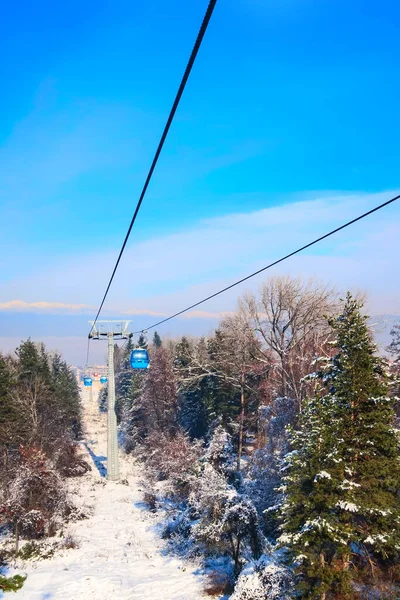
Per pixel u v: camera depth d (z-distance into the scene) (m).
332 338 34.53
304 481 14.40
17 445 40.81
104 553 24.56
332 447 13.81
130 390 69.94
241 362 42.69
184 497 30.09
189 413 53.25
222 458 25.39
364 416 14.05
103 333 46.69
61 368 86.56
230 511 19.19
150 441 49.88
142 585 19.66
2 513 25.59
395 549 13.24
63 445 47.69
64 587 19.48
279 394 39.75
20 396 48.25
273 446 27.80
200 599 17.84
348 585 12.96
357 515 14.18
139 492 39.53
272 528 21.48
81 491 40.25
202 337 67.69
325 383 16.17
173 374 54.94
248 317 40.91
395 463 13.71
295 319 36.38
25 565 22.73
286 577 15.09
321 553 13.45
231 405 46.94
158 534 27.73
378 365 14.95
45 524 27.75
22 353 53.59
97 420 100.94
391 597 12.92
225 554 22.22
